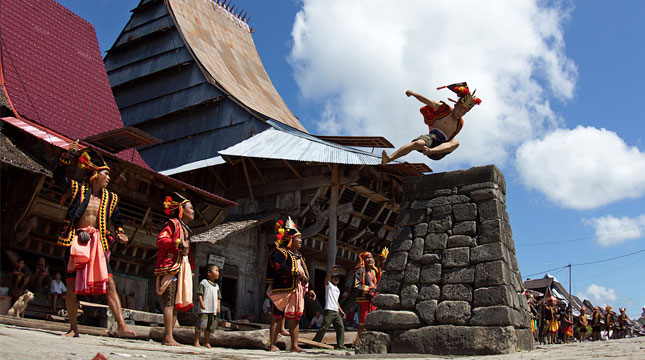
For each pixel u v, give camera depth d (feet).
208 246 61.41
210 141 75.77
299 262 26.91
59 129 51.21
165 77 83.92
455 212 27.40
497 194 27.09
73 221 19.63
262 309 66.03
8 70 53.42
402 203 28.99
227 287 68.74
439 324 25.41
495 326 24.22
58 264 49.67
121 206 51.01
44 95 54.85
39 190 43.34
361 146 68.39
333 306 36.40
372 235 72.95
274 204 67.10
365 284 33.42
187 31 86.28
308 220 66.18
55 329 27.43
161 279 22.90
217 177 70.69
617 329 90.33
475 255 26.00
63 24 67.82
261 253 67.41
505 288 24.76
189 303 23.15
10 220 44.60
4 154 40.24
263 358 16.58
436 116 26.20
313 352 26.37
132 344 19.40
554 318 67.26
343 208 62.34
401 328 26.11
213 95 77.66
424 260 27.02
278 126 72.79
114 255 52.54
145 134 48.34
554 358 17.88
